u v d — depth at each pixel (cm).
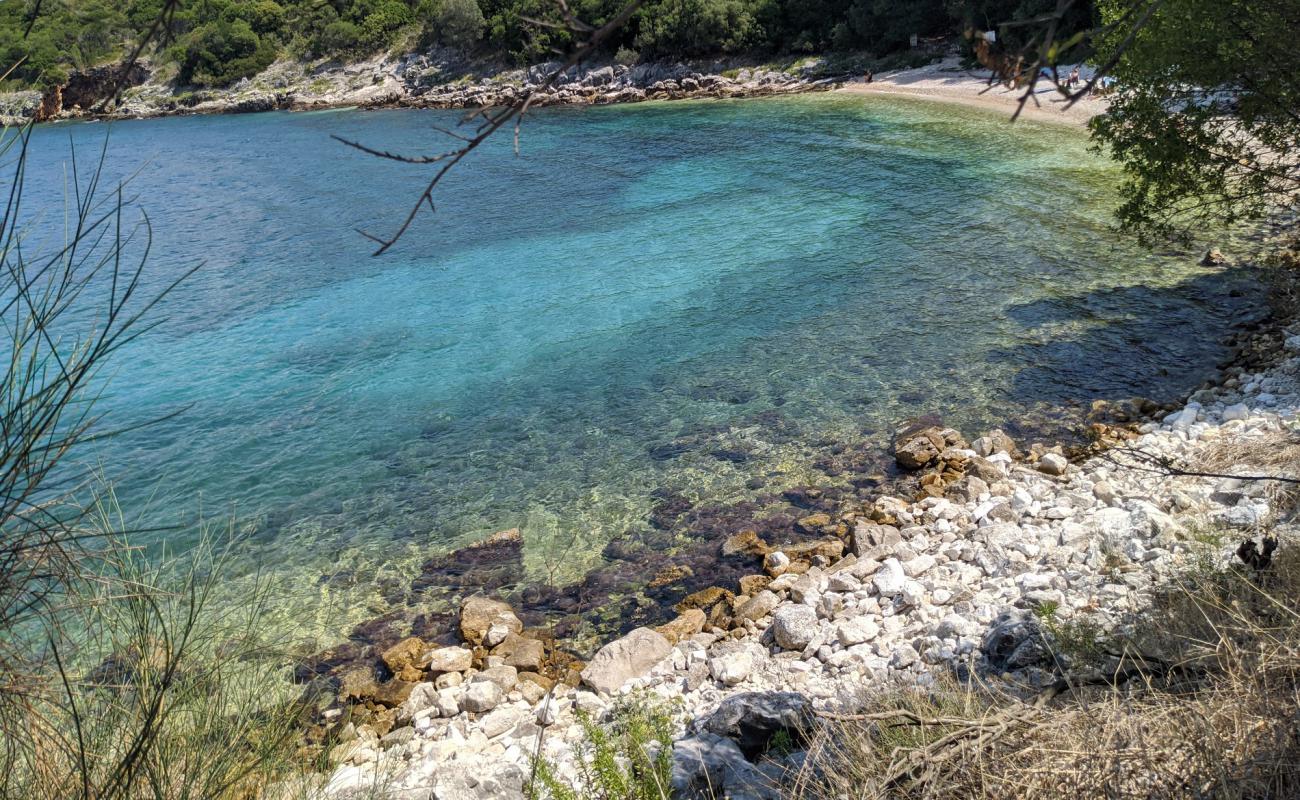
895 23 5962
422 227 3438
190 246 3466
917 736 529
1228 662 494
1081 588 884
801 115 5103
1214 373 1463
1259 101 1344
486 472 1480
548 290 2456
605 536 1259
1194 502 1012
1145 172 1517
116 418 1786
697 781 620
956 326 1830
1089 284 1942
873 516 1212
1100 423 1359
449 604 1138
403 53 9962
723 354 1862
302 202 4369
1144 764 444
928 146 3731
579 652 1023
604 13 7594
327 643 1071
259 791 486
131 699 410
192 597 495
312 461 1566
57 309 338
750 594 1079
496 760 806
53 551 336
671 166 4153
